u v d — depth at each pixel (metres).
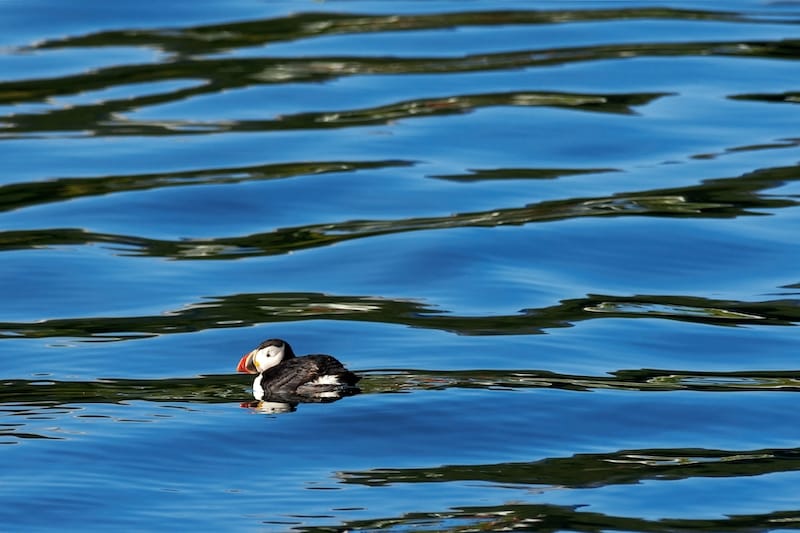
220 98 29.47
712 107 28.36
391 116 28.09
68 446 14.77
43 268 20.86
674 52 32.03
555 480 14.10
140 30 34.53
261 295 19.80
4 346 17.89
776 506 13.53
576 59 31.62
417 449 14.77
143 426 15.27
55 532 13.09
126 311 19.27
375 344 17.78
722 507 13.49
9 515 13.36
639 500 13.63
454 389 16.20
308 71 31.17
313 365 16.00
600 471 14.33
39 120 28.23
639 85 29.80
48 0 36.44
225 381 16.72
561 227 22.28
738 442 15.11
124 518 13.33
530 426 15.36
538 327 18.44
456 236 21.89
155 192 24.20
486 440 15.00
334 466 14.38
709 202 23.33
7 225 22.72
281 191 24.22
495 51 32.44
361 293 19.86
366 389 16.19
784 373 17.05
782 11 35.97
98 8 36.12
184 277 20.56
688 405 15.98
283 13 36.03
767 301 19.53
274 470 14.30
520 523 13.08
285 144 26.62
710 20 34.94
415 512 13.34
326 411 15.59
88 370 17.08
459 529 12.95
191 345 17.91
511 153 25.98
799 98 28.84
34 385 16.56
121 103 29.27
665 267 20.88
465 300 19.55
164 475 14.20
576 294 19.83
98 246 21.84
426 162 25.59
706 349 17.78
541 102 28.73
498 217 22.83
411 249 21.41
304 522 13.17
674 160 25.48
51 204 23.70
